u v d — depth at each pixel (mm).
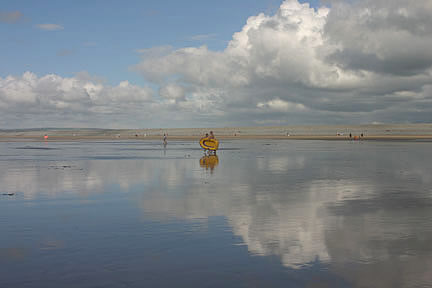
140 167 27859
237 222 10758
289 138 122500
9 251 8219
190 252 8125
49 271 7055
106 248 8414
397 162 31234
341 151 48750
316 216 11461
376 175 22125
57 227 10305
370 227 10164
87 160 35312
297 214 11750
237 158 37031
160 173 23734
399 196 14938
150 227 10250
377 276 6801
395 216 11453
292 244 8680
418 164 29312
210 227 10211
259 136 147500
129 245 8633
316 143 79750
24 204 13617
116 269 7148
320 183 18766
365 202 13703
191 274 6902
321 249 8320
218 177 21531
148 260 7645
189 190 16672
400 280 6629
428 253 8031
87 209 12680
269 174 22953
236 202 13766
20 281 6594
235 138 127250
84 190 16875
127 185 18406
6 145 78125
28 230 9992
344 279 6676
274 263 7461
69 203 13773
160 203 13664
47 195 15586
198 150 54938
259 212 12062
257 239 9086
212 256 7863
